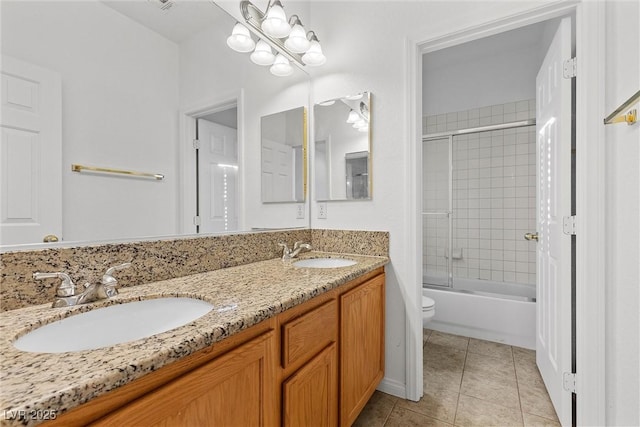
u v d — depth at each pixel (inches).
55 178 35.8
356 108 72.2
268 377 34.0
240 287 41.4
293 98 74.9
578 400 53.0
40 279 33.1
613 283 49.1
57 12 36.1
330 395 45.9
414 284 65.7
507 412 61.3
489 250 123.0
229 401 29.0
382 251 68.7
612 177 49.1
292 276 48.5
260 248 63.7
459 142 127.8
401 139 67.0
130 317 35.3
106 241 40.5
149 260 43.7
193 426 25.4
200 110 53.7
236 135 61.0
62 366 19.9
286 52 71.2
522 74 113.0
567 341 55.3
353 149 72.6
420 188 67.5
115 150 41.8
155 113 46.8
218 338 26.6
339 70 75.4
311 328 41.5
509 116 115.8
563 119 55.9
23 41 33.3
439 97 129.0
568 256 55.4
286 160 73.0
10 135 32.3
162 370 23.2
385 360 69.1
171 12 48.9
